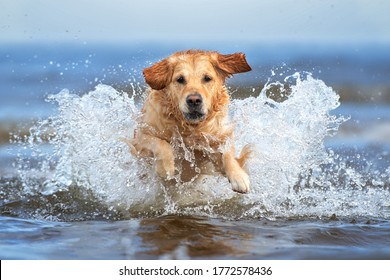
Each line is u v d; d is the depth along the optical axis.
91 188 8.25
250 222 6.84
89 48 47.75
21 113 16.83
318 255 5.64
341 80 24.00
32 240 6.18
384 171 9.91
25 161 10.80
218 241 6.08
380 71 26.61
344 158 11.20
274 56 36.41
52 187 8.55
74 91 20.47
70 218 7.20
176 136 7.23
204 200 7.68
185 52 7.33
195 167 7.47
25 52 40.38
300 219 6.99
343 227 6.57
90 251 5.78
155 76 7.13
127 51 43.25
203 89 6.91
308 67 28.11
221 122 7.29
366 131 14.39
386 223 6.82
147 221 6.87
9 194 8.33
